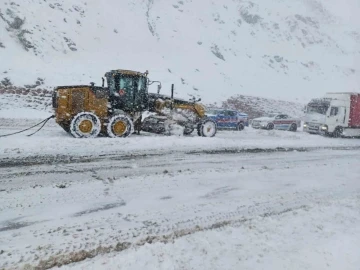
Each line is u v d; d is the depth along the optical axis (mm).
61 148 8781
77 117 10586
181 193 5762
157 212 4785
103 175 6516
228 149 10867
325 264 3436
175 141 11383
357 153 12422
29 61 23062
